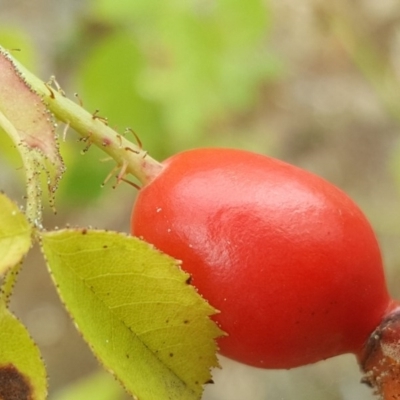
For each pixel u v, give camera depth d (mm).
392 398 104
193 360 98
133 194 243
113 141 105
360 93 262
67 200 175
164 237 101
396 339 103
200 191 101
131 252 95
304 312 100
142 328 96
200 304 96
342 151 256
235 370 224
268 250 99
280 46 247
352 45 201
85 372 239
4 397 94
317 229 100
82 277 94
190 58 165
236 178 101
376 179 249
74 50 225
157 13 164
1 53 98
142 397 94
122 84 160
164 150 170
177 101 166
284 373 220
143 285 96
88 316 94
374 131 258
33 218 94
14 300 253
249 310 99
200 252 100
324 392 212
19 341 94
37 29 242
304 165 253
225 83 173
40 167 97
